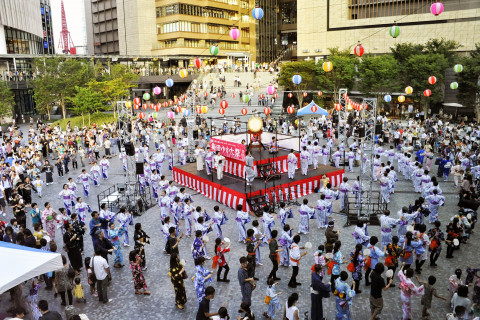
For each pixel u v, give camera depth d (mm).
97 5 97625
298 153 22703
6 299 10258
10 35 69188
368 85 47688
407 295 9336
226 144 21922
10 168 22047
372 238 11180
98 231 11773
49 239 13688
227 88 58625
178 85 71188
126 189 19797
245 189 18062
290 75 51219
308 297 11008
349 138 34531
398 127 36562
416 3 59344
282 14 107125
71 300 10922
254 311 10430
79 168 28500
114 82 50406
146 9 83562
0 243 8875
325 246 12109
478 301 9906
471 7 54844
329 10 67438
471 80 40250
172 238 11945
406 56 47281
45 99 49812
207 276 10289
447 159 22484
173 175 24219
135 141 31938
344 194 18078
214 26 86625
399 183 22625
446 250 14023
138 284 11359
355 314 10172
